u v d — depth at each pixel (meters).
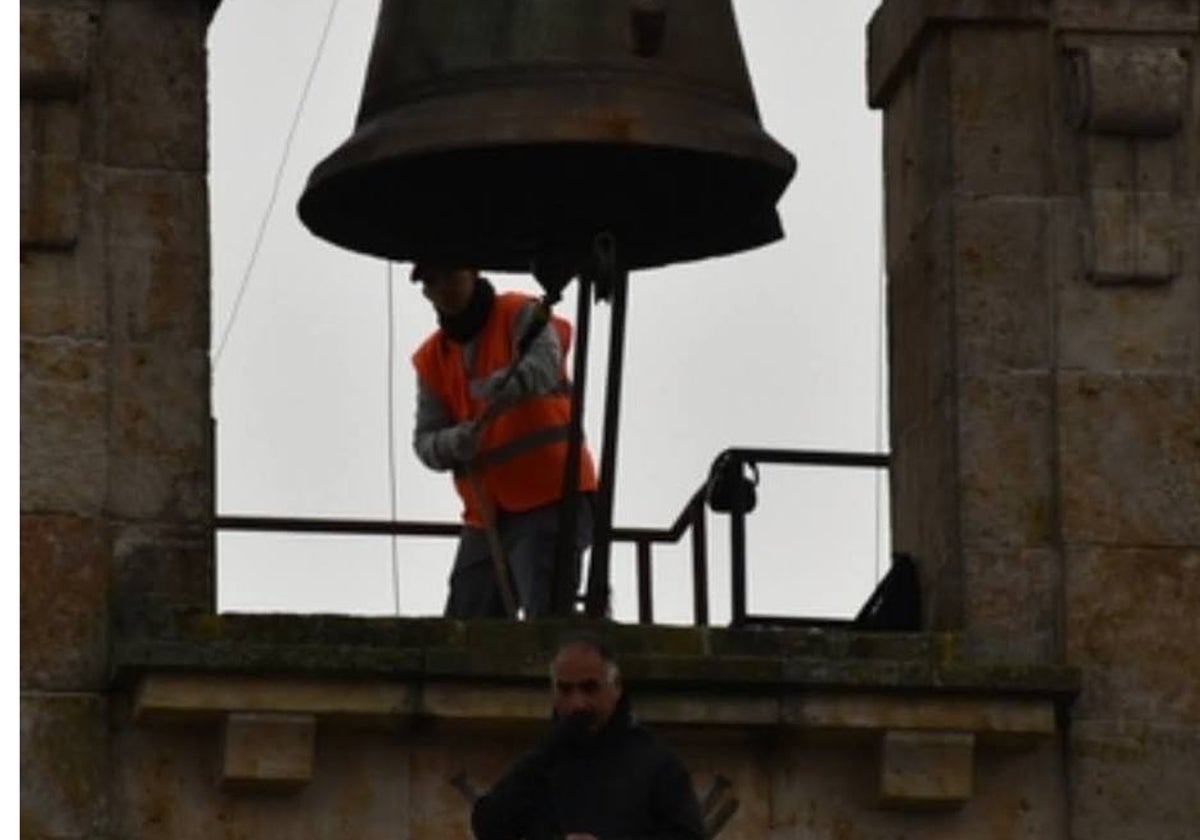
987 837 41.59
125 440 41.34
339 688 40.91
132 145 41.69
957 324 42.41
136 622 41.00
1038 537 42.16
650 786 38.06
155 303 41.53
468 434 43.56
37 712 40.78
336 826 41.03
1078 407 42.28
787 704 41.31
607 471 42.28
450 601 44.00
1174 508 42.22
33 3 41.50
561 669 38.12
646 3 41.25
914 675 41.41
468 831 41.12
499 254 42.97
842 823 41.53
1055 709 41.69
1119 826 41.69
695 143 41.12
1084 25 42.69
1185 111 42.59
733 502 43.97
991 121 42.66
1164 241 42.50
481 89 41.16
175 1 41.88
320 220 42.25
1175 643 41.97
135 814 40.81
